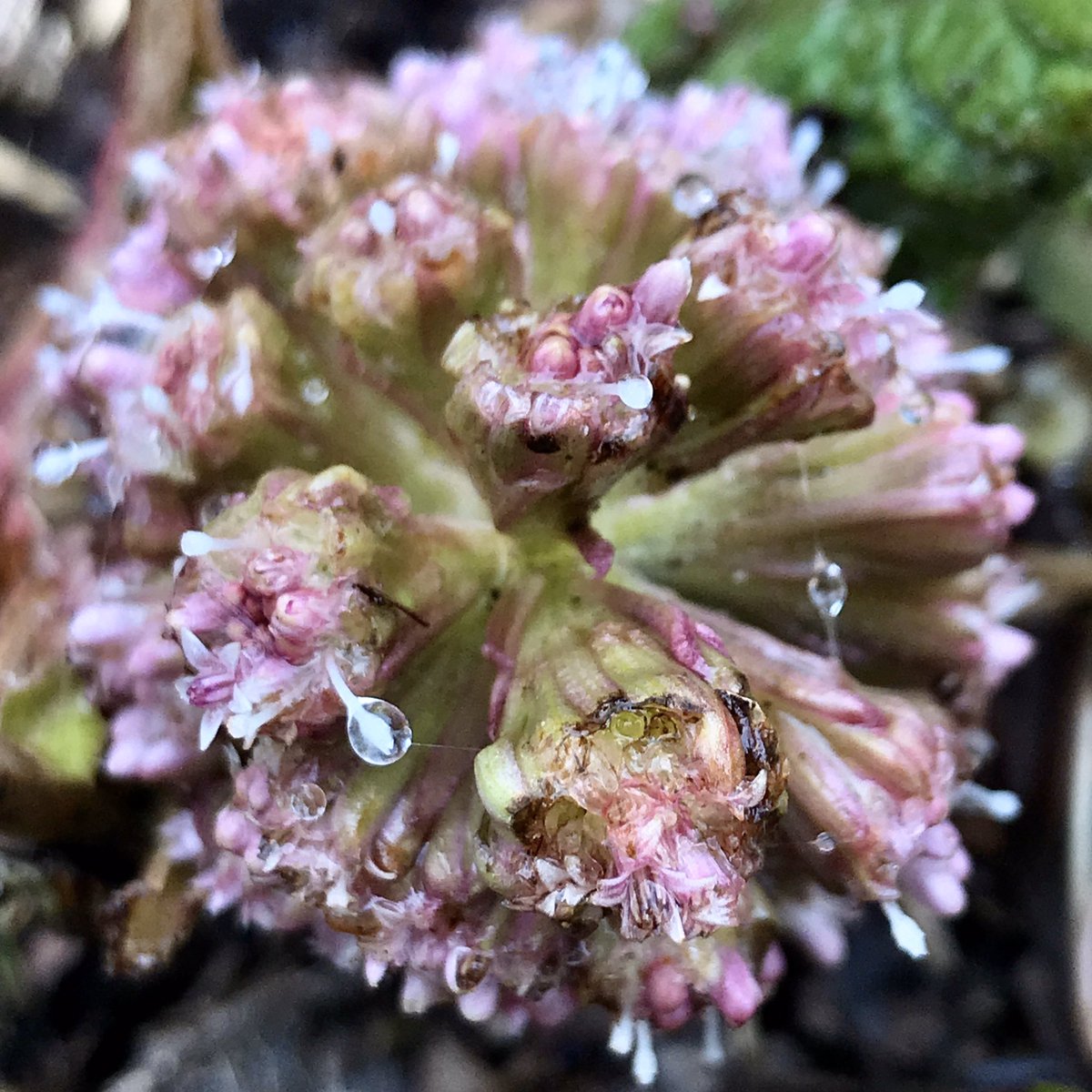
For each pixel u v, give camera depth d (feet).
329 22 0.30
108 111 0.28
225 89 0.17
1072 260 0.26
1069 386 0.27
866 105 0.22
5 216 0.27
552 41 0.18
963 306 0.27
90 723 0.17
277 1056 0.21
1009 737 0.24
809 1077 0.23
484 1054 0.22
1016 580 0.17
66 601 0.18
